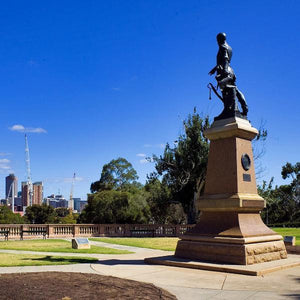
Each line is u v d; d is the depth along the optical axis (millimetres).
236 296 8406
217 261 12531
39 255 17156
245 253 11953
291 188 75625
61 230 33938
